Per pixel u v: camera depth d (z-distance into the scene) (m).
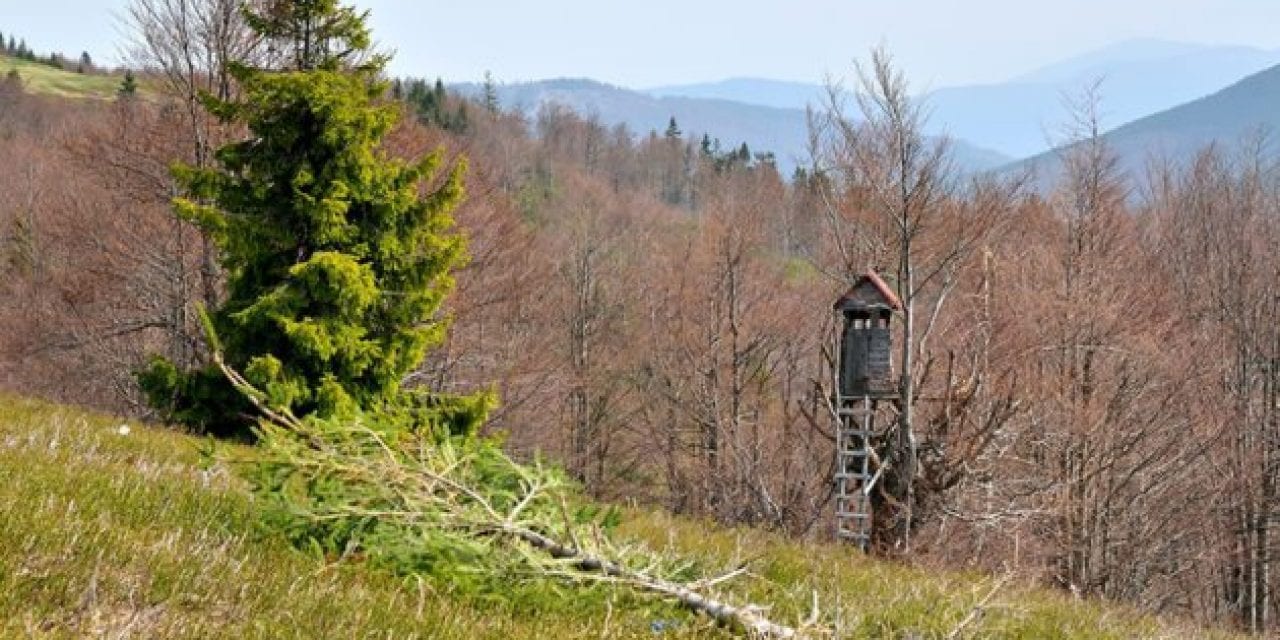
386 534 5.69
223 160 17.89
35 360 31.72
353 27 19.45
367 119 17.55
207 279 25.52
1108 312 25.17
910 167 18.80
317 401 16.62
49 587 3.92
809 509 26.11
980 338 23.31
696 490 35.88
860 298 20.05
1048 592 13.22
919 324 27.52
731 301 35.53
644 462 42.75
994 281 24.61
